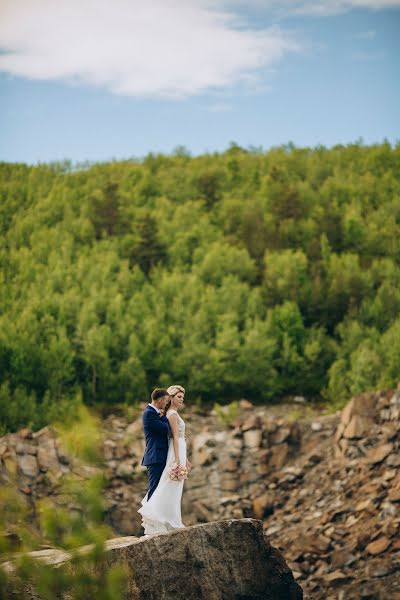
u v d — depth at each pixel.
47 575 7.12
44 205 88.38
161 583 9.90
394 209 89.94
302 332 56.50
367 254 78.94
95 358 50.09
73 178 108.81
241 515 31.02
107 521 30.36
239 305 59.59
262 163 121.94
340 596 21.62
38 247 72.31
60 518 7.03
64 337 50.25
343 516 26.48
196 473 34.66
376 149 119.81
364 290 62.72
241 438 36.19
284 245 78.94
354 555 23.58
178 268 65.88
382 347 50.66
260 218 85.50
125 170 114.69
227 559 10.52
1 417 41.94
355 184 102.50
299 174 117.31
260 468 34.00
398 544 22.95
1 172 105.56
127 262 66.69
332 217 81.69
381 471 28.16
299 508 29.48
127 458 35.12
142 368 49.69
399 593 20.72
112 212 81.81
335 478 30.11
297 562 24.81
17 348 48.91
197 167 116.19
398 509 24.77
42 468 30.59
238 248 76.62
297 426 36.06
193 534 10.42
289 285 62.75
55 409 42.72
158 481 10.82
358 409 32.31
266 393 51.56
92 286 58.62
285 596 10.77
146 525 10.84
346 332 56.50
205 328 54.81
